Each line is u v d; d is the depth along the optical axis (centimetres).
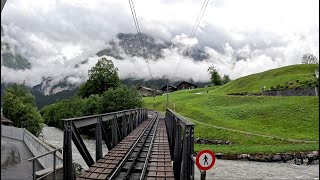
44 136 4894
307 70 10069
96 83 7912
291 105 5588
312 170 2525
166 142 1908
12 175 1977
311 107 5309
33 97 7812
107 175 991
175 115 1370
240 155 3070
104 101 4931
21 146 3478
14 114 4772
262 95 7450
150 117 5434
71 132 898
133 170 1196
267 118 5272
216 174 2273
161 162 1250
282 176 2261
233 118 5625
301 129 4572
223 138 4203
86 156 1077
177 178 1144
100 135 1246
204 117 5816
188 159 862
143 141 1858
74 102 6844
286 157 2966
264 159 2989
